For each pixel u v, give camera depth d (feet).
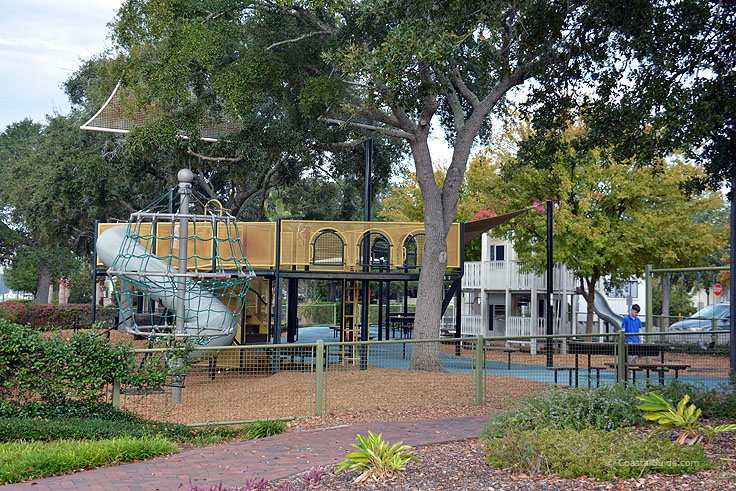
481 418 32.35
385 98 50.62
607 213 78.89
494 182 82.23
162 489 20.43
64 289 193.47
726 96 31.96
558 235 76.18
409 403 36.40
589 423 25.82
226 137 60.75
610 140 42.14
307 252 53.88
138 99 53.57
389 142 88.33
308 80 51.67
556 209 76.18
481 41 51.72
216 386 41.04
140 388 32.86
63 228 113.39
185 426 30.76
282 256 53.72
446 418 32.73
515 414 26.18
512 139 78.59
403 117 54.03
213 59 50.39
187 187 44.78
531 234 81.25
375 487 19.66
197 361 39.34
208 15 52.90
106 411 31.22
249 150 58.70
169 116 54.39
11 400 30.17
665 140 34.47
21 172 111.55
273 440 27.84
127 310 52.49
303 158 66.95
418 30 41.29
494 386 40.91
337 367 46.14
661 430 25.02
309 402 36.22
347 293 71.00
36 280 173.58
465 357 59.88
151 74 51.11
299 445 26.63
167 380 37.47
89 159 91.97
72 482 21.29
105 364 31.14
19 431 26.84
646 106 34.60
